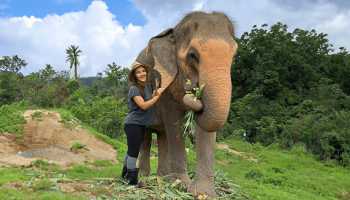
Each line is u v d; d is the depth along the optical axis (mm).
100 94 30812
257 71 34062
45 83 36406
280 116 30656
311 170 17062
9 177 6719
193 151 14234
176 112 7316
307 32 37906
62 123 13047
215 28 6406
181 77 6875
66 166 9773
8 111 13031
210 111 6047
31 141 11758
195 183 6691
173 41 7086
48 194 5852
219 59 6180
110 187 6746
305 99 32938
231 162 16391
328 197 12391
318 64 37031
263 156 18594
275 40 35625
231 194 7391
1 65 48500
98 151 12016
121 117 17922
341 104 30578
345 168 20703
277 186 12039
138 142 6840
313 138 24219
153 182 7062
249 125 29906
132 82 6883
